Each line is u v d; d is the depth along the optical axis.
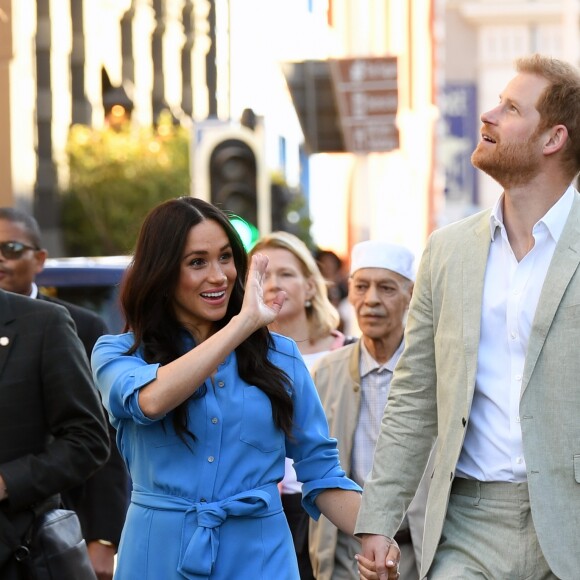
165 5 125.94
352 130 37.28
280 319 16.80
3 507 12.25
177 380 10.14
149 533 10.45
